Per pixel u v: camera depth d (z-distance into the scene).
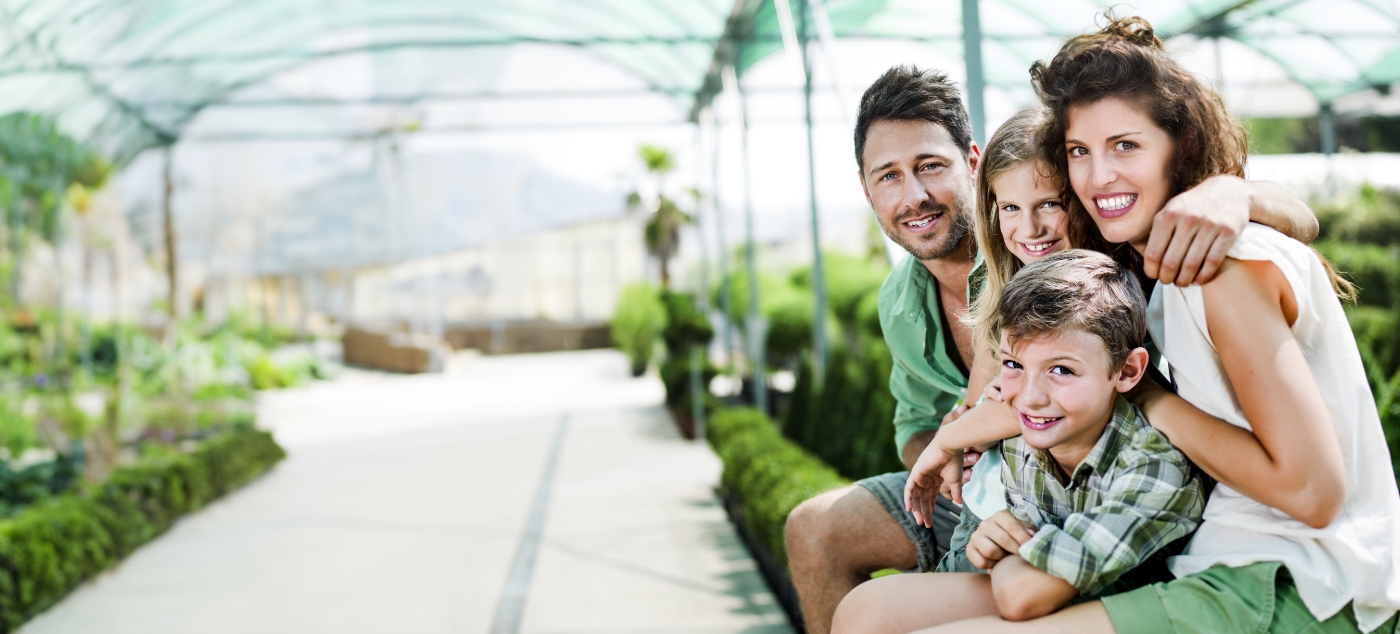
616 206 25.98
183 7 9.05
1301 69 9.01
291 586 5.14
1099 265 1.29
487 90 11.27
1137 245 1.35
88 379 12.15
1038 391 1.27
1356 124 12.97
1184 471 1.27
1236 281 1.19
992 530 1.35
